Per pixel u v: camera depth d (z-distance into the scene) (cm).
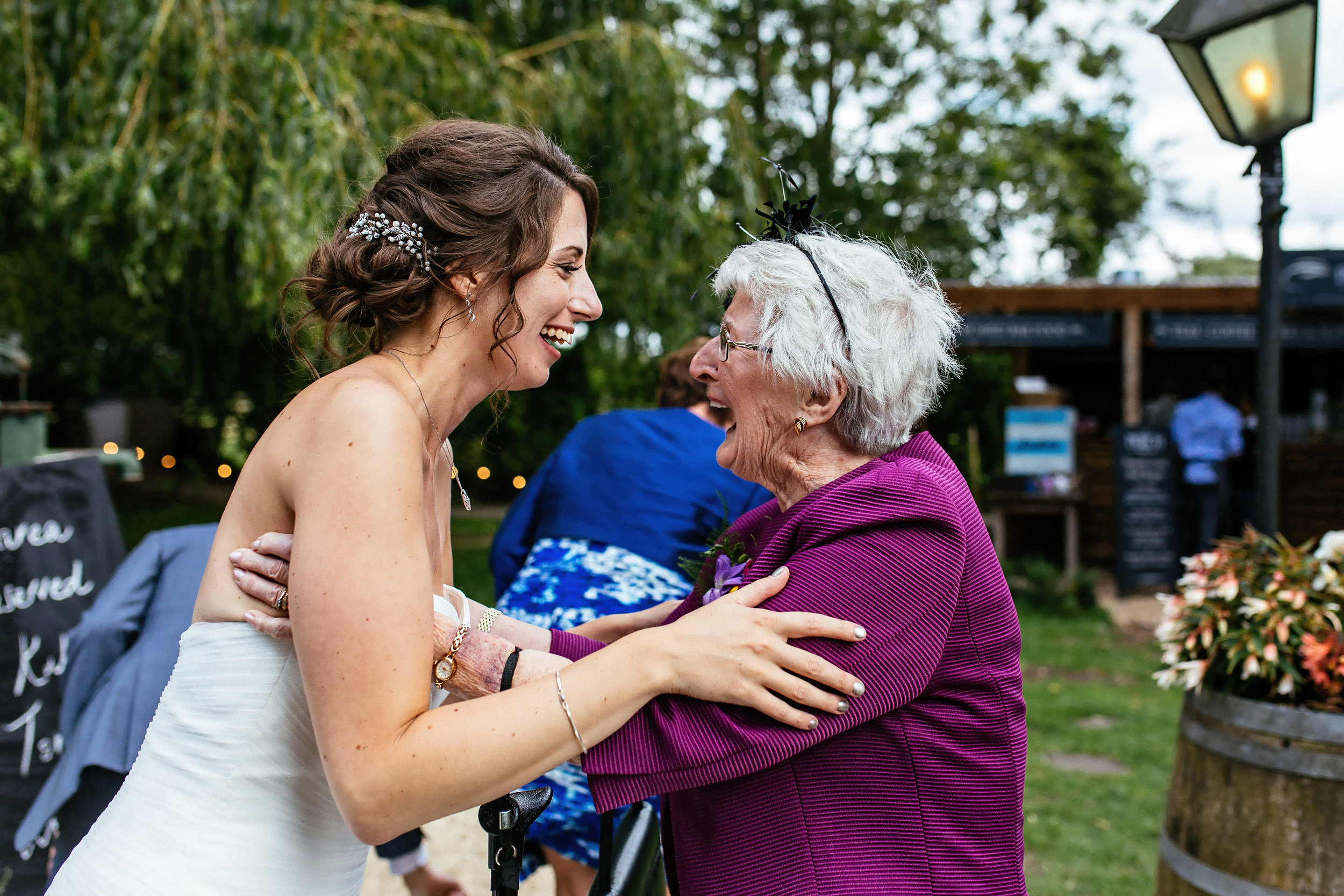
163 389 1334
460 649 106
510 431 1265
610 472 222
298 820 110
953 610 103
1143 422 930
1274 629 200
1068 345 859
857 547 103
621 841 134
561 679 98
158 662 191
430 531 117
